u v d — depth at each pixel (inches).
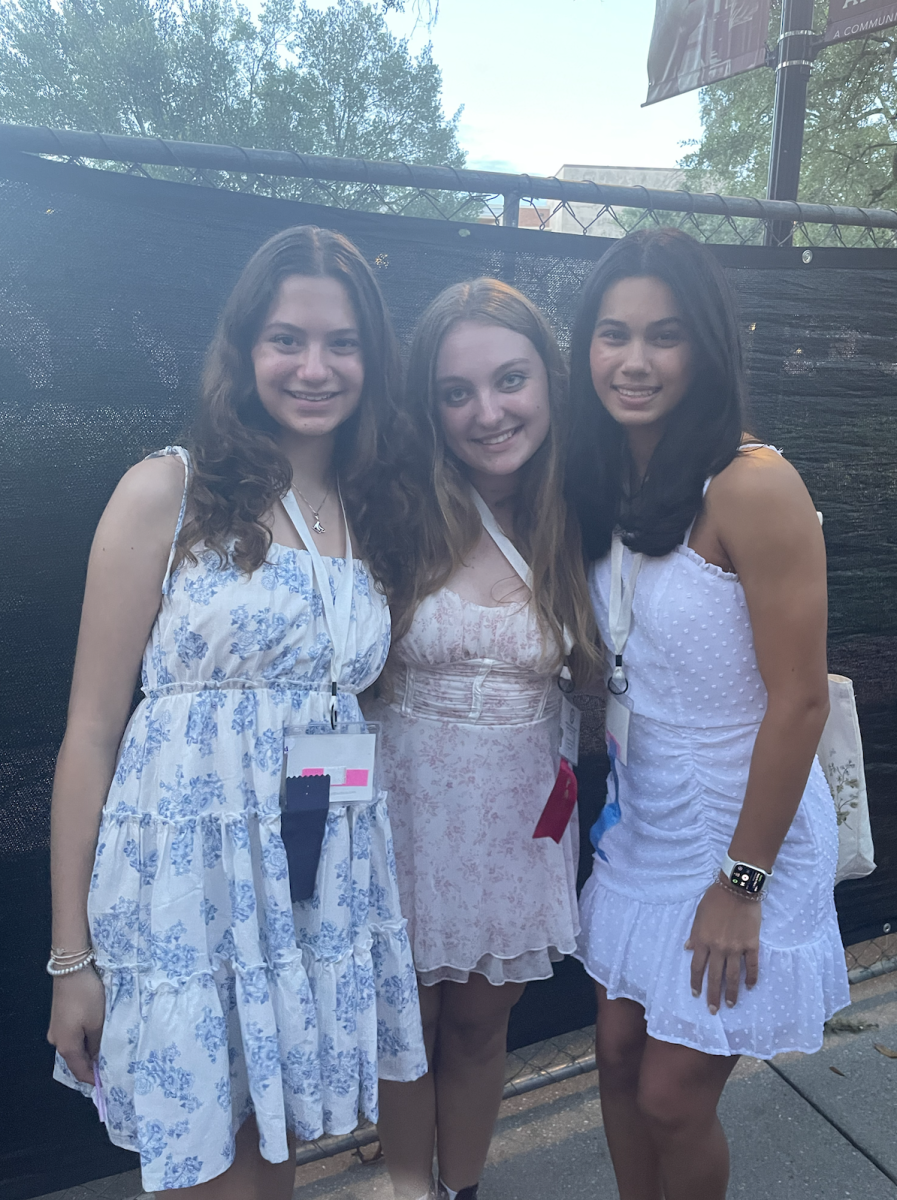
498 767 62.2
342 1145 79.0
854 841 77.1
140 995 47.9
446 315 59.7
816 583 51.1
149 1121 47.2
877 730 101.7
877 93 441.7
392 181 71.2
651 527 55.1
